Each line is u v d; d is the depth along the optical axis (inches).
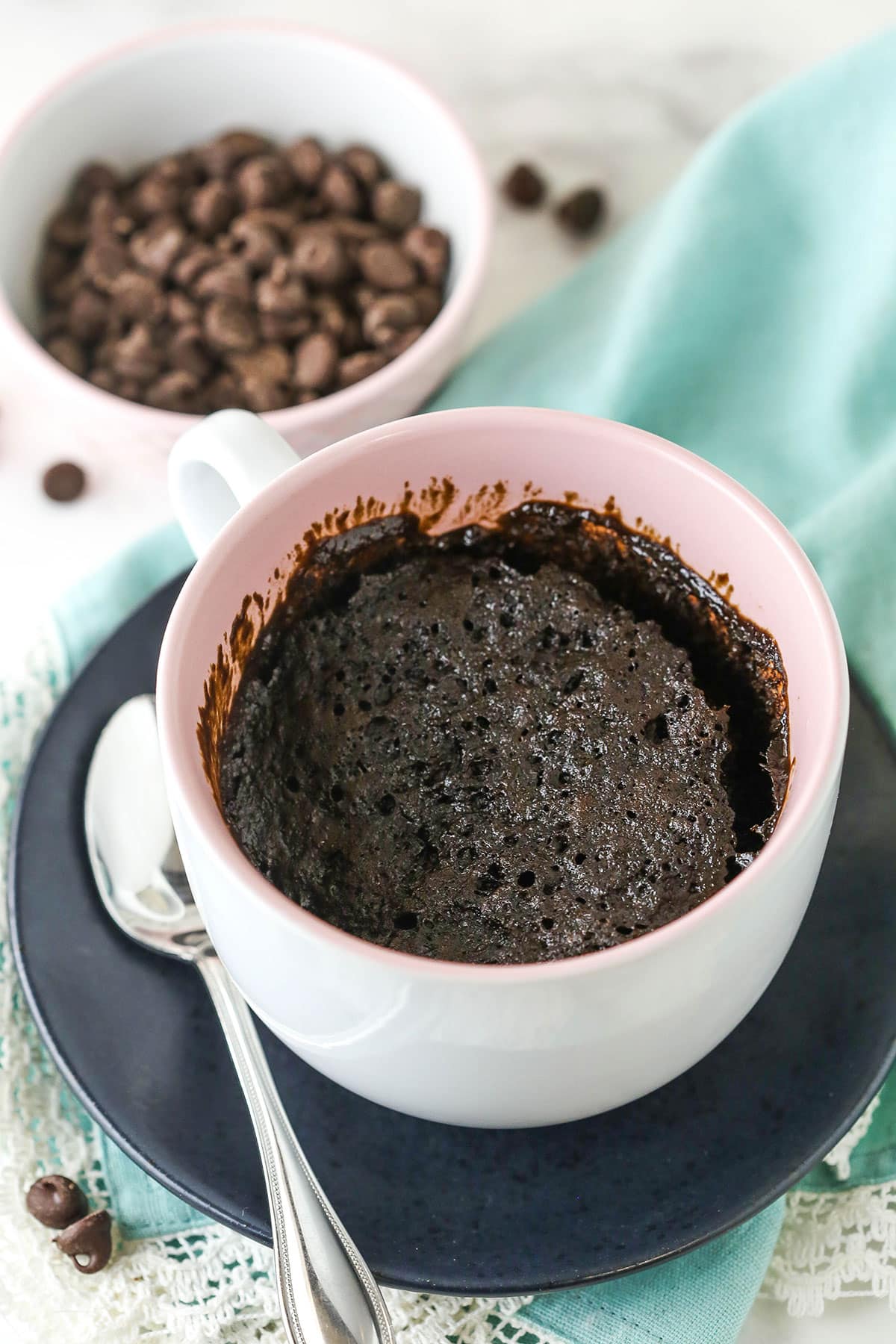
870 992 14.2
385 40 22.0
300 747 14.0
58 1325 14.2
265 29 19.6
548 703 14.0
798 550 13.4
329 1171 13.9
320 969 12.3
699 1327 13.9
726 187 18.1
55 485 19.0
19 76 21.6
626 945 12.1
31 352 18.2
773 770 13.5
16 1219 14.5
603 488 14.1
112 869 15.0
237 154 20.0
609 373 17.9
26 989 14.6
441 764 13.9
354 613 14.3
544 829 13.6
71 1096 15.0
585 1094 13.1
